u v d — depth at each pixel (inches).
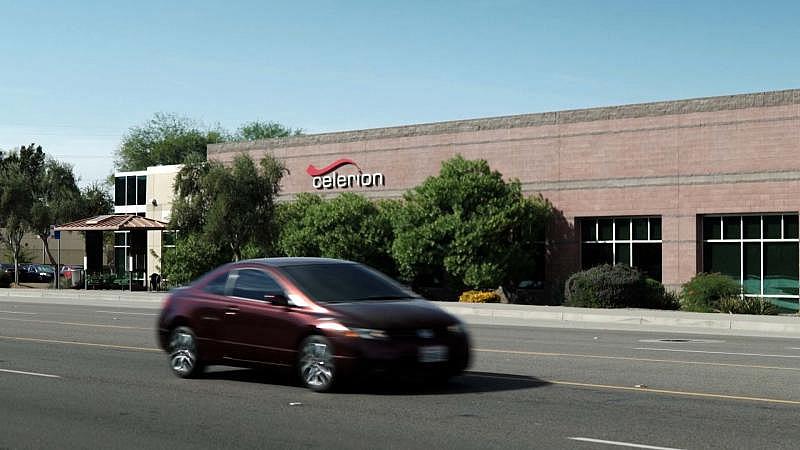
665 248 1382.9
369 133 1759.4
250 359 520.7
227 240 1652.3
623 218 1441.9
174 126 3944.4
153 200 2199.8
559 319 1155.9
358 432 387.5
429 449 354.3
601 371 589.9
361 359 468.8
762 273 1305.4
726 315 1108.5
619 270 1306.6
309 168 1855.3
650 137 1402.6
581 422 407.5
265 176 1663.4
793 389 508.4
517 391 500.1
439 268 1533.0
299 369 497.0
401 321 474.9
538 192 1518.2
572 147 1485.0
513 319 1171.9
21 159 2778.1
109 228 1860.2
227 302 536.1
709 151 1344.7
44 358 670.5
